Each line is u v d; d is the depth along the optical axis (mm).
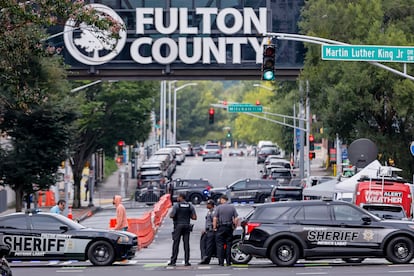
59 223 58375
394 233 54406
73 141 100312
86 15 54719
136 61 120688
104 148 148500
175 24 120750
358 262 58375
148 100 151125
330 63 96500
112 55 119500
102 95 141250
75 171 143625
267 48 66188
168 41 121062
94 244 58094
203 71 122375
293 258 54531
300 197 117250
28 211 58719
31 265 59531
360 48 64688
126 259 59969
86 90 141000
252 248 54688
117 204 65438
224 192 142125
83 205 151125
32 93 58031
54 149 94188
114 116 144625
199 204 145750
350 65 91438
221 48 121062
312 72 98312
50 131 93312
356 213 54812
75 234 58094
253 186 139125
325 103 97688
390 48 64688
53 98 92125
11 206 139375
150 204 154250
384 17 100688
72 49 119062
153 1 121312
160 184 156375
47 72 85812
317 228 54406
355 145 78875
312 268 53281
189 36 121750
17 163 92625
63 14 53969
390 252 54406
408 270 50656
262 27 120625
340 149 163375
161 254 71812
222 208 56469
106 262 58000
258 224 54750
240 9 121375
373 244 54312
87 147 144625
